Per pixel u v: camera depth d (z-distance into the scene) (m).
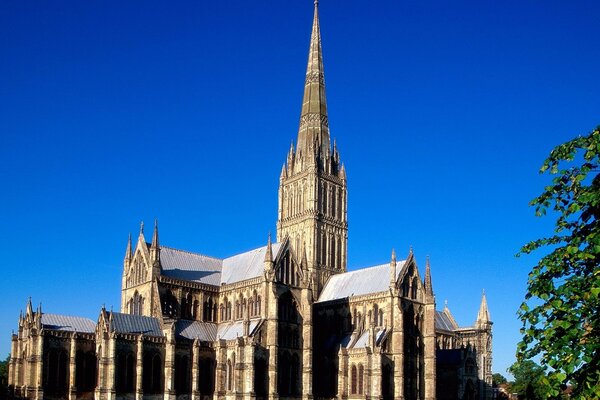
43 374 127.38
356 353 149.25
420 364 155.25
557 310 34.03
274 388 142.62
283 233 193.50
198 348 142.62
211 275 167.75
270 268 149.62
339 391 149.50
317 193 188.88
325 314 166.75
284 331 149.25
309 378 149.62
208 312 160.75
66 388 130.62
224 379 142.75
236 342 141.62
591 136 36.62
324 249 187.12
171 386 136.50
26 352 136.75
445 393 173.12
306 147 195.12
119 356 131.50
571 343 32.25
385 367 146.75
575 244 34.78
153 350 137.25
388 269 163.00
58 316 139.00
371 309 155.88
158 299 148.88
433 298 158.88
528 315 35.75
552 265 36.31
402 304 153.25
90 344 134.62
